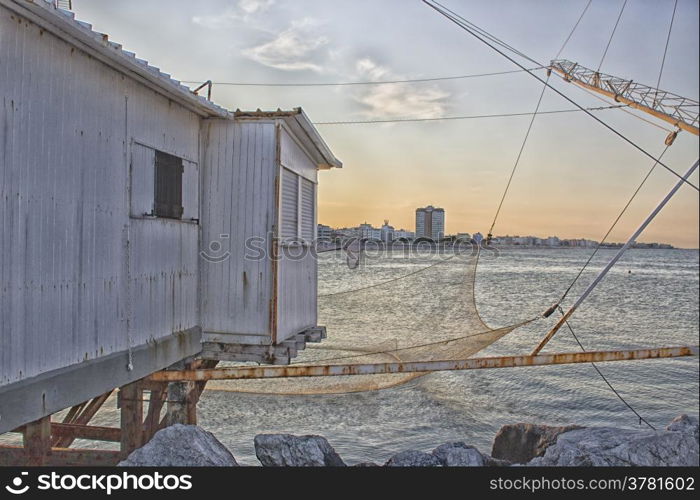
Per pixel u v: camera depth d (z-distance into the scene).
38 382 5.27
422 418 13.99
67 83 5.72
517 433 10.06
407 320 11.24
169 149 7.81
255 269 8.55
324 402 14.64
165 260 7.72
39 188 5.34
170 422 8.40
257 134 8.61
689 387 17.30
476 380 17.27
